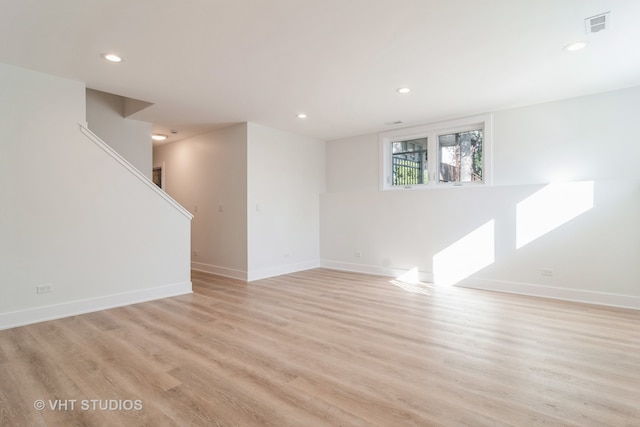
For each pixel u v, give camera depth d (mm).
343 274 5602
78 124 3447
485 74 3305
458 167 4949
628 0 2096
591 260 3805
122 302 3762
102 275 3621
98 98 4637
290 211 5750
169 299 4020
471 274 4633
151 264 4020
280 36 2570
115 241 3721
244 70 3197
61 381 2080
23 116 3117
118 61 2990
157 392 1959
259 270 5215
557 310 3523
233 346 2619
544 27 2432
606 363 2309
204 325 3102
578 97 3965
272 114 4648
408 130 5367
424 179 5285
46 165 3250
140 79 3406
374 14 2271
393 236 5387
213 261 5605
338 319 3270
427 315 3385
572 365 2281
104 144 3631
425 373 2182
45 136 3242
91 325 3096
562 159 4070
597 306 3658
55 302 3297
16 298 3074
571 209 3918
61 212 3342
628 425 1641
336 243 6113
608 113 3791
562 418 1701
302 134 5902
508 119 4430
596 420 1683
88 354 2465
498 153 4516
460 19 2330
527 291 4199
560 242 3988
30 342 2684
